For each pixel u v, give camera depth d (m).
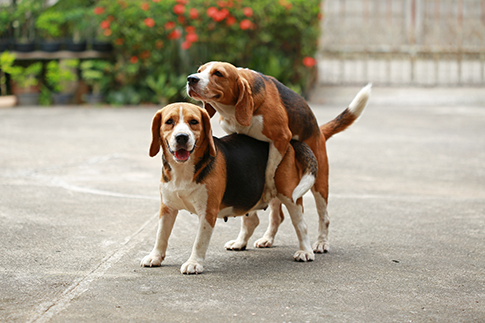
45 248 4.60
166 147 4.00
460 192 7.07
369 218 5.84
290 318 3.32
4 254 4.40
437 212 6.08
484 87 18.89
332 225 5.60
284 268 4.28
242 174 4.25
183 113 3.95
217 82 4.07
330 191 7.03
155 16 15.81
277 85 4.50
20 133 11.02
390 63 20.62
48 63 16.70
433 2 19.86
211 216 4.12
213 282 3.91
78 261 4.30
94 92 16.73
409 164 8.81
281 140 4.36
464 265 4.39
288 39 16.31
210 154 4.04
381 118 13.93
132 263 4.30
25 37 17.56
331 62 20.56
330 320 3.30
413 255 4.64
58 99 16.50
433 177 7.93
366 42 19.12
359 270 4.24
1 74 16.73
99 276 3.98
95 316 3.30
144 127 12.16
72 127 12.04
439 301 3.63
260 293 3.72
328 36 19.19
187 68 16.59
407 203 6.46
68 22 17.11
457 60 19.17
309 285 3.89
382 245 4.94
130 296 3.62
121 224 5.39
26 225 5.23
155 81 16.52
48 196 6.39
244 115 4.14
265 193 4.50
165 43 16.17
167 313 3.36
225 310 3.42
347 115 5.11
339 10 19.75
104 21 15.98
